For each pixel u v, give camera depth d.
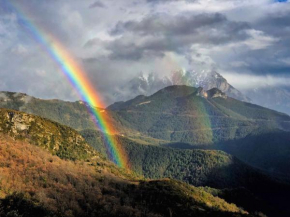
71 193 174.88
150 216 165.38
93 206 167.25
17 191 154.38
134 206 177.88
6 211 125.38
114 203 174.62
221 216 184.38
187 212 178.62
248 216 199.00
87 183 197.12
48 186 177.62
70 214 151.50
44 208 140.50
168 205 184.00
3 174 173.75
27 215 129.50
